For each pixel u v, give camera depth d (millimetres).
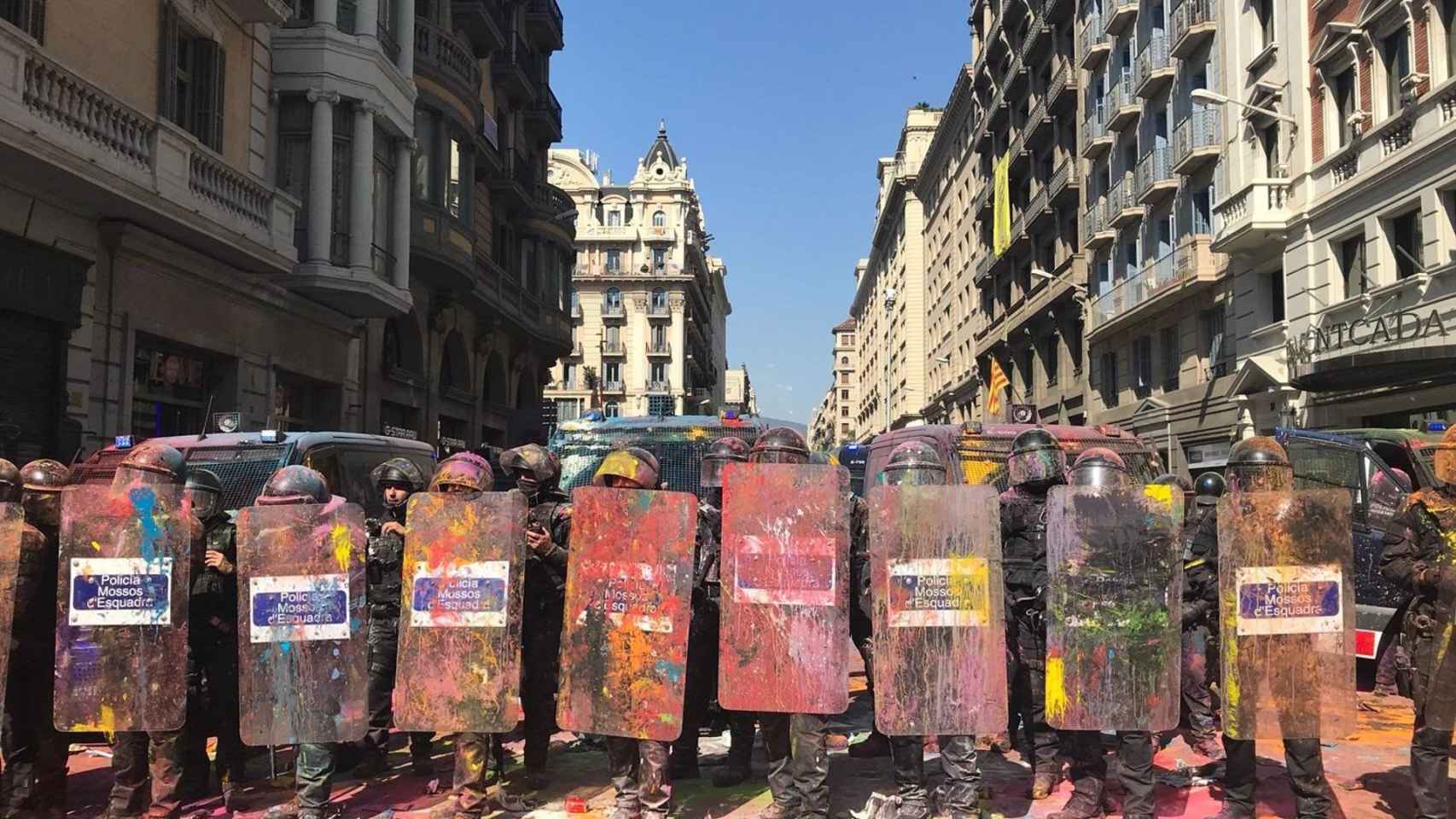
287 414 17250
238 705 4941
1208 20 21906
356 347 19250
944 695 4328
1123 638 4270
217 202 13547
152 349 13453
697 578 5137
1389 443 8039
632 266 78688
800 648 4367
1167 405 23812
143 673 4406
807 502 4438
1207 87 22156
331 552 4469
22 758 4562
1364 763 5691
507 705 4422
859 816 4672
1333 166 17297
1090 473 4535
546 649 5121
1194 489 5766
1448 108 14305
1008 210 39156
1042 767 5016
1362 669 8477
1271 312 19766
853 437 111562
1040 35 33344
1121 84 26609
